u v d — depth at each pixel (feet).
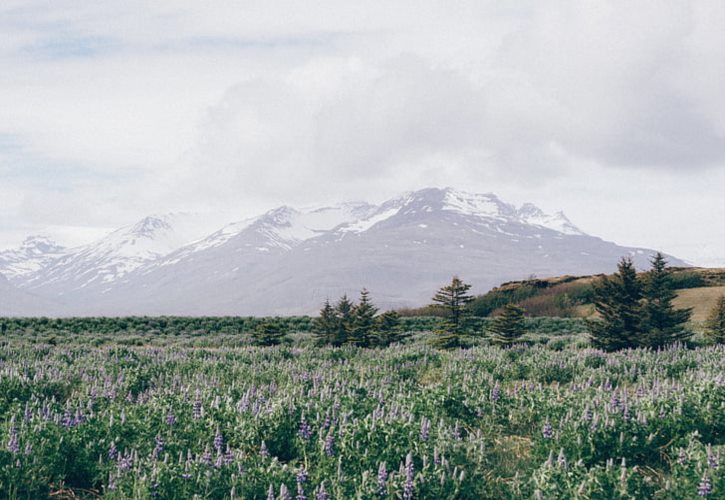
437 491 23.85
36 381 46.96
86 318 169.27
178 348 93.45
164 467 25.29
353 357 78.48
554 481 24.70
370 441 28.68
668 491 24.97
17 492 25.48
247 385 49.73
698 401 35.73
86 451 28.55
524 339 109.91
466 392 40.78
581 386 45.29
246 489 24.62
